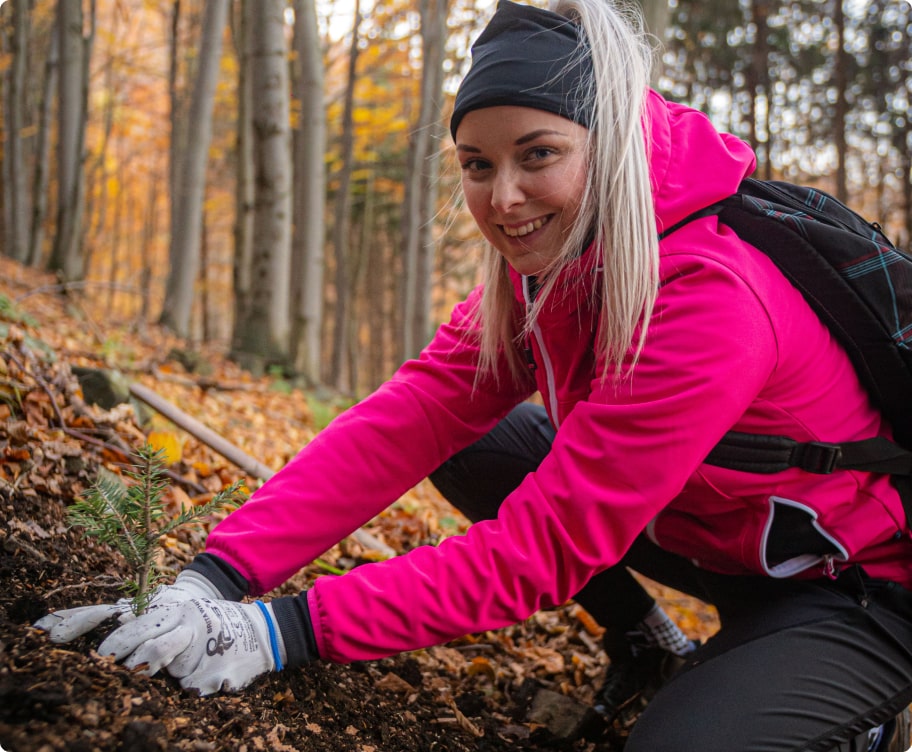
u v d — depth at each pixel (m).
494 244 1.47
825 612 1.48
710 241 1.37
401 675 1.91
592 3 1.40
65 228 10.95
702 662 1.51
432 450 1.75
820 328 1.43
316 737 1.39
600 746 1.90
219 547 1.48
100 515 1.30
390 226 20.91
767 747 1.36
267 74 7.70
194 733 1.18
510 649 2.38
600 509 1.32
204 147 10.05
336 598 1.37
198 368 6.16
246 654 1.33
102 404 2.68
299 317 8.69
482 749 1.70
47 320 5.96
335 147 17.94
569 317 1.51
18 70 13.20
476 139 1.35
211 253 28.36
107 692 1.16
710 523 1.55
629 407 1.31
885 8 13.01
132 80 21.12
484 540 1.37
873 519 1.47
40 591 1.45
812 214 1.43
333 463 1.63
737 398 1.31
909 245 10.82
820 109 14.59
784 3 13.21
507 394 1.84
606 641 2.09
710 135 1.45
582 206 1.36
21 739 1.01
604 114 1.34
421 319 9.23
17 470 1.90
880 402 1.48
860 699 1.43
